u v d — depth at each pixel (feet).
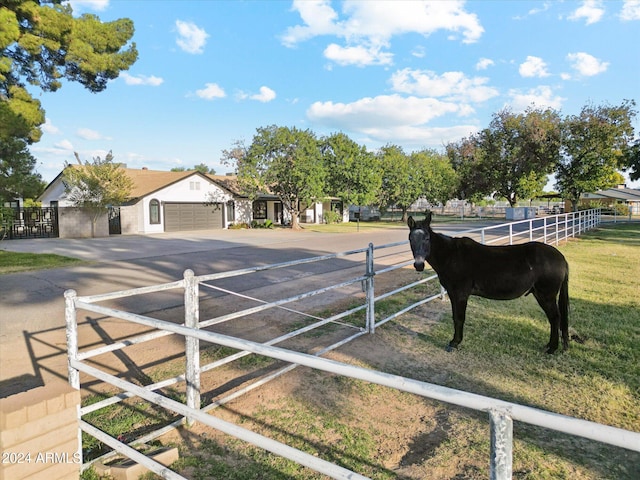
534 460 10.27
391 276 35.29
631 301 25.54
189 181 103.14
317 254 52.19
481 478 9.60
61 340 19.89
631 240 62.39
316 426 11.93
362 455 10.56
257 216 128.98
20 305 27.02
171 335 20.47
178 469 10.01
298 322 22.13
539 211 186.39
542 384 14.32
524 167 135.54
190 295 11.59
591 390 13.83
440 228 98.89
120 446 8.84
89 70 57.21
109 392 14.12
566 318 17.21
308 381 14.85
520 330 20.08
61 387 8.29
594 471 9.84
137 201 93.09
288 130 98.02
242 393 13.85
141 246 63.87
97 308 9.69
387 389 14.21
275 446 6.10
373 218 154.71
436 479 9.62
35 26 51.93
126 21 60.59
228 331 20.61
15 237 81.71
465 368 15.71
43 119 55.26
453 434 11.51
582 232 77.82
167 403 7.95
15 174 56.95
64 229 82.53
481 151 154.40
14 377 15.62
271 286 31.63
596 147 113.60
